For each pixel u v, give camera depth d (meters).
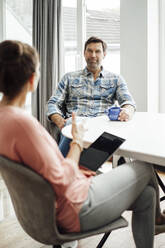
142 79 3.30
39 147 0.95
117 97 2.71
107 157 1.25
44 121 4.01
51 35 3.84
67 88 2.78
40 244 1.89
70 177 1.01
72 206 1.04
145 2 3.15
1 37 4.77
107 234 1.56
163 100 3.42
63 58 3.91
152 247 1.29
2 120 0.98
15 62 0.97
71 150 1.15
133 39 3.31
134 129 1.66
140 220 1.27
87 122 1.93
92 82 2.72
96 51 2.65
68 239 1.03
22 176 0.95
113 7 3.75
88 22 4.03
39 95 4.01
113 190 1.13
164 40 3.30
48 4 3.82
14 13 4.60
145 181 1.23
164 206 2.31
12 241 1.93
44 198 0.96
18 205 1.09
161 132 1.56
